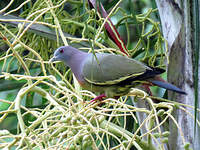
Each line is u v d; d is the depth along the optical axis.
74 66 6.71
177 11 6.03
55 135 4.61
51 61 6.92
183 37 5.95
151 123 4.94
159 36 7.53
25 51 9.17
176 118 6.01
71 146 4.62
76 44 7.91
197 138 5.72
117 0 8.41
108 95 6.38
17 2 9.02
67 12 8.81
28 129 4.55
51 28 7.72
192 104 5.84
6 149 4.06
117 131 5.29
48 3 7.79
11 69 8.49
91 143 4.48
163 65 7.66
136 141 5.16
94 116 5.02
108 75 6.21
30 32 8.18
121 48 7.39
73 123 4.59
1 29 8.52
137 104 6.81
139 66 6.09
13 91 8.16
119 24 8.16
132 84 6.16
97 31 7.57
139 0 10.24
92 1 7.48
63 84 5.46
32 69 8.52
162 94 7.78
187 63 5.92
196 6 4.65
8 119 9.32
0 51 9.01
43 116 4.68
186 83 5.93
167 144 6.04
